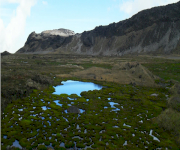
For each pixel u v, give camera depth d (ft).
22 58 609.42
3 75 213.87
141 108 145.79
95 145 89.51
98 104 153.28
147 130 108.17
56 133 100.89
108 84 230.07
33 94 173.47
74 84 234.38
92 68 317.42
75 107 137.28
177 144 94.12
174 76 279.28
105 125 113.29
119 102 159.84
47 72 307.37
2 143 88.33
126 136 100.48
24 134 97.86
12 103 145.07
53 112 131.85
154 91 197.88
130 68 286.46
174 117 120.78
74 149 86.79
